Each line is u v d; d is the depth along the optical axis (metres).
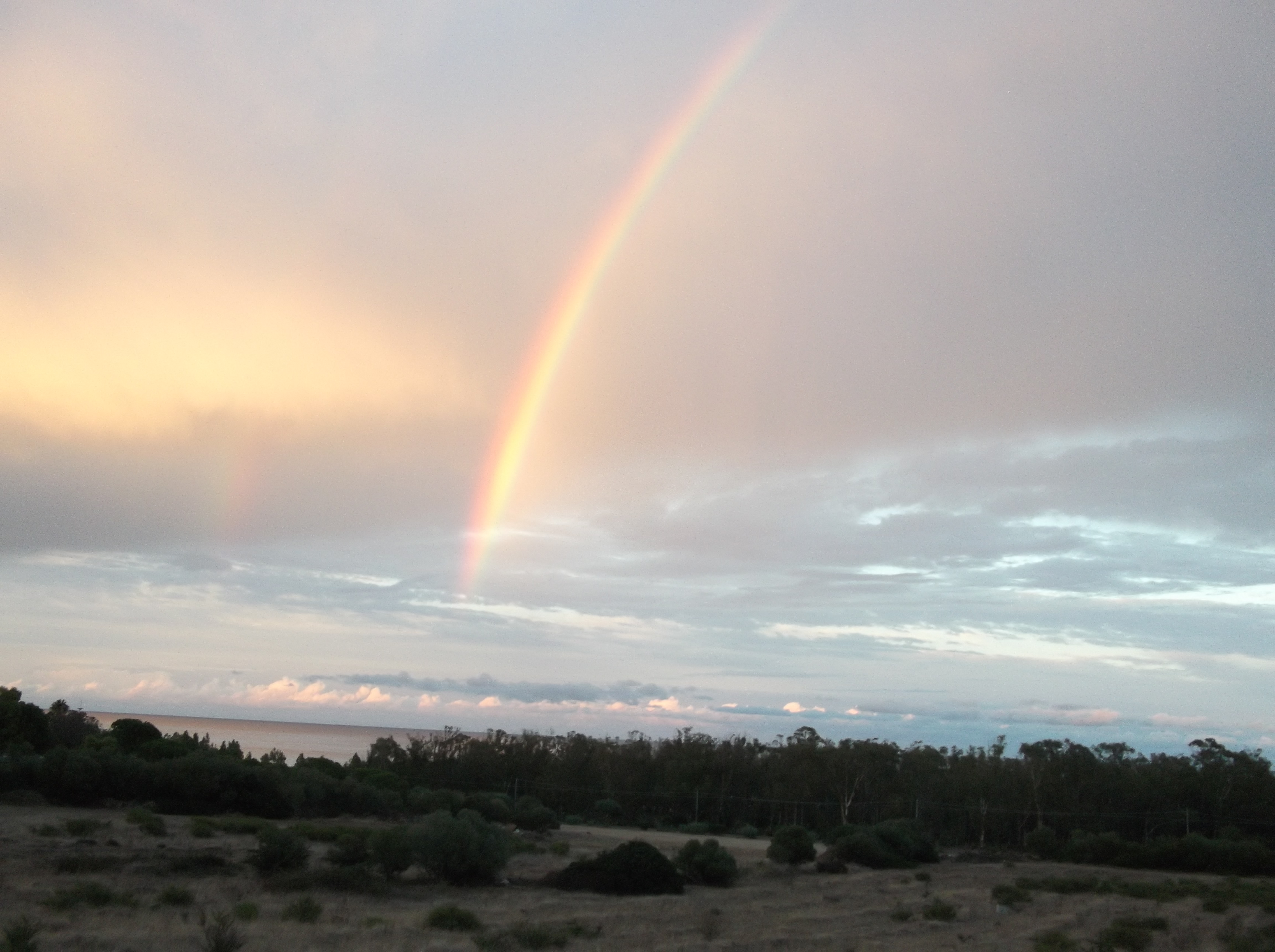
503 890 31.36
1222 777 85.88
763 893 36.12
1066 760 89.06
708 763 94.81
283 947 16.70
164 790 50.09
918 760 96.81
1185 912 33.03
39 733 65.31
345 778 70.69
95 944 15.68
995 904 33.50
